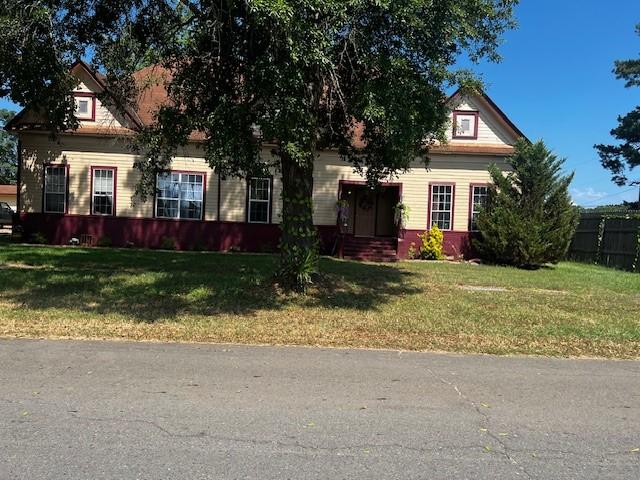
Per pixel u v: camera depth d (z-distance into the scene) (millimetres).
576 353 7098
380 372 5965
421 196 22000
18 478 3498
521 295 12008
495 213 19406
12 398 4918
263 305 9602
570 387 5645
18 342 6812
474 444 4184
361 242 20859
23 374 5594
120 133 19797
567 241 19000
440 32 8086
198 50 9781
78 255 16703
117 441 4074
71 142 21375
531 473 3730
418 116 8398
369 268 16391
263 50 8344
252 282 11547
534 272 17250
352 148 13219
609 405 5137
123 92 12742
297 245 11055
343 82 9523
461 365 6348
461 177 21906
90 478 3521
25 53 10953
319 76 8891
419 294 11602
